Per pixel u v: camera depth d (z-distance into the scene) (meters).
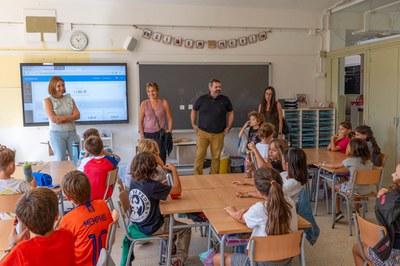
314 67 6.95
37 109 5.88
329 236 3.84
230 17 6.43
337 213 4.41
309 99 7.00
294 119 6.58
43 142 6.01
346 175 4.24
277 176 2.30
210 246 2.93
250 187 3.24
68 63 5.89
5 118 5.88
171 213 2.61
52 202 1.70
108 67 6.05
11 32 5.75
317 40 6.90
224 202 2.80
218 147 5.26
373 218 4.35
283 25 6.66
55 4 5.81
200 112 5.25
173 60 6.33
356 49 6.11
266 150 3.89
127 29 6.11
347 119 6.95
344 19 6.45
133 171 2.75
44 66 5.82
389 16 5.43
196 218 3.03
